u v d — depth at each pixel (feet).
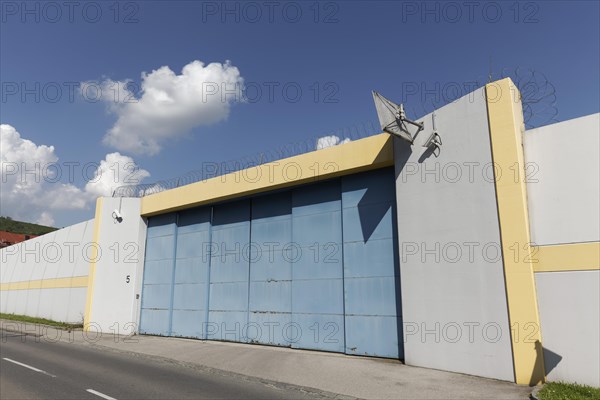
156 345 50.72
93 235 69.82
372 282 41.14
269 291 49.96
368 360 38.55
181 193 60.54
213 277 56.39
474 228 32.73
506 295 30.19
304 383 30.71
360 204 43.29
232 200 55.98
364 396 27.14
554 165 30.68
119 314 64.54
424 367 34.40
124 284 65.41
